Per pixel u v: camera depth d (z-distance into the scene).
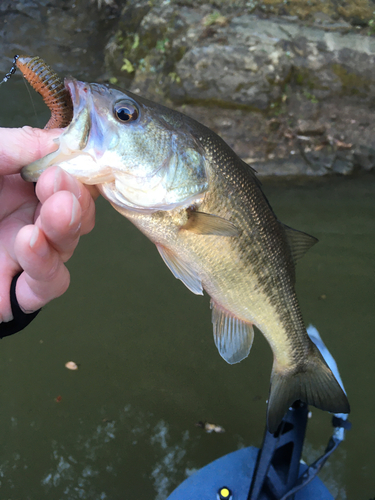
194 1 0.88
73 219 0.19
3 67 0.94
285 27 0.85
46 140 0.22
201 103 0.81
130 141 0.23
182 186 0.24
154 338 0.55
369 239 0.68
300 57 0.82
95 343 0.54
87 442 0.46
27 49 0.96
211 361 0.53
